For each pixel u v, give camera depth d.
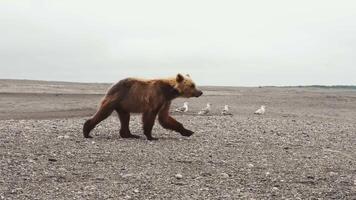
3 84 102.75
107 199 11.00
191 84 20.67
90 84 136.00
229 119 30.78
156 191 11.83
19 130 21.88
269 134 23.25
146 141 19.69
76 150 16.88
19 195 11.11
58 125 24.66
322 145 20.47
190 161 15.61
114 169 14.06
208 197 11.47
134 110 20.14
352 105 57.53
